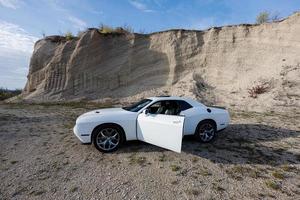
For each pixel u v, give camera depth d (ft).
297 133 26.61
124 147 20.90
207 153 19.56
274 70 52.70
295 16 55.72
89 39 72.49
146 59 71.31
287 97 44.83
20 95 81.41
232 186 13.89
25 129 29.12
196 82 60.80
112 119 19.66
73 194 13.00
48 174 15.60
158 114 19.30
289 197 12.70
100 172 15.85
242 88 54.54
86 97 66.74
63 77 71.61
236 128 28.94
